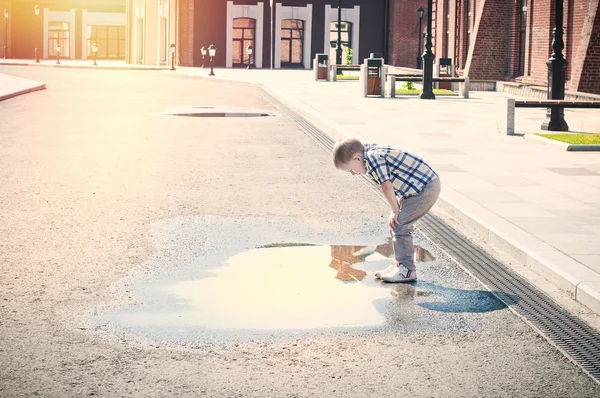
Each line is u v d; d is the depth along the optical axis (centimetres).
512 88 3097
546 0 2984
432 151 1437
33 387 470
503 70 3441
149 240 832
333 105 2489
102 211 967
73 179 1179
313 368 506
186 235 856
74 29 7288
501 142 1577
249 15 5994
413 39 5903
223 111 2345
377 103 2591
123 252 782
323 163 1372
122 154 1439
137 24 6481
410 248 698
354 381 487
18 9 7225
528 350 545
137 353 527
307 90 3253
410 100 2750
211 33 5988
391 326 587
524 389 479
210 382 482
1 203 1004
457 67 3847
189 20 5953
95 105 2498
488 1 3397
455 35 3847
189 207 999
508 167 1263
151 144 1582
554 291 682
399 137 1644
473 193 1045
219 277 705
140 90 3278
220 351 533
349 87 3500
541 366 516
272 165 1342
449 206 988
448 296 661
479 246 834
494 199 1006
